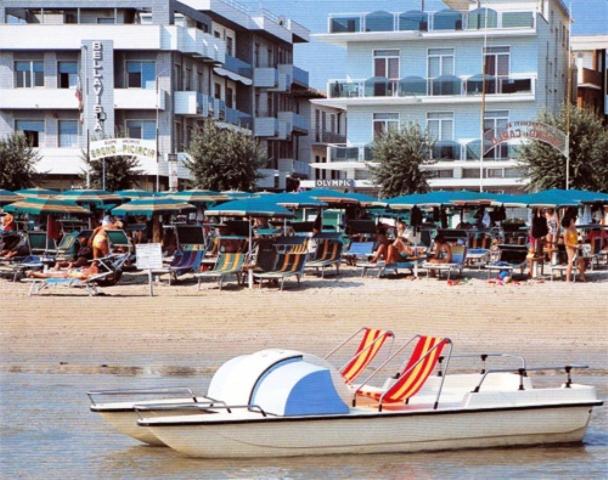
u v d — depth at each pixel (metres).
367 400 23.92
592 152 99.38
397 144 103.62
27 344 36.44
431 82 112.88
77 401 27.95
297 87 149.25
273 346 36.25
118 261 50.25
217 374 23.78
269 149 138.75
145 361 33.72
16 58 112.44
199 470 21.75
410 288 49.38
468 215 86.44
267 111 140.62
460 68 113.69
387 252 54.56
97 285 49.81
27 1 114.44
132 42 110.94
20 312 42.25
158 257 46.75
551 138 90.31
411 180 103.19
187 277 54.56
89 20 115.81
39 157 108.62
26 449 23.27
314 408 22.38
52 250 59.78
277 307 43.56
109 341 37.00
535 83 111.12
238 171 108.88
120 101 110.81
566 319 41.38
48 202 56.16
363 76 115.81
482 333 38.66
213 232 72.81
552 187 99.69
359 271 57.72
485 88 111.38
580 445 24.23
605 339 37.84
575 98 135.25
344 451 22.56
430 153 106.62
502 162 107.62
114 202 73.62
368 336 25.64
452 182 109.12
